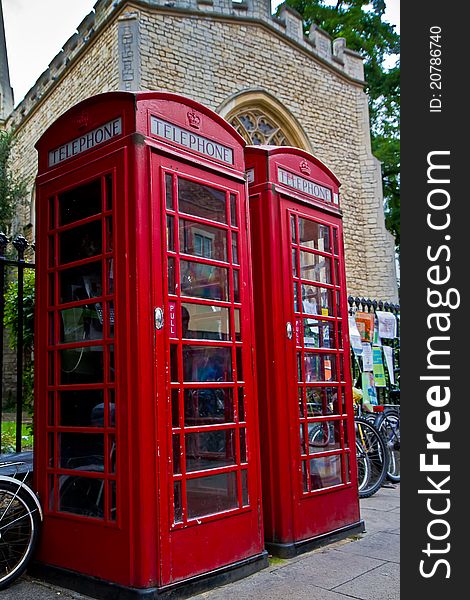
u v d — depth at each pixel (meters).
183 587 3.17
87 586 3.24
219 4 13.44
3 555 3.54
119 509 3.14
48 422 3.69
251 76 13.99
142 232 3.28
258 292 4.30
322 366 4.62
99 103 3.60
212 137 3.89
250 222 4.41
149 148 3.40
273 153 4.45
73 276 3.68
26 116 16.27
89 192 3.62
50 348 3.72
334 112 16.09
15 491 3.52
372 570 3.73
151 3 12.16
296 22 15.36
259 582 3.49
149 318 3.24
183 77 12.57
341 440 4.67
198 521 3.32
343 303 4.95
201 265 3.66
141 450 3.10
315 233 4.77
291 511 4.07
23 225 15.61
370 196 16.48
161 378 3.24
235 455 3.68
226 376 3.73
